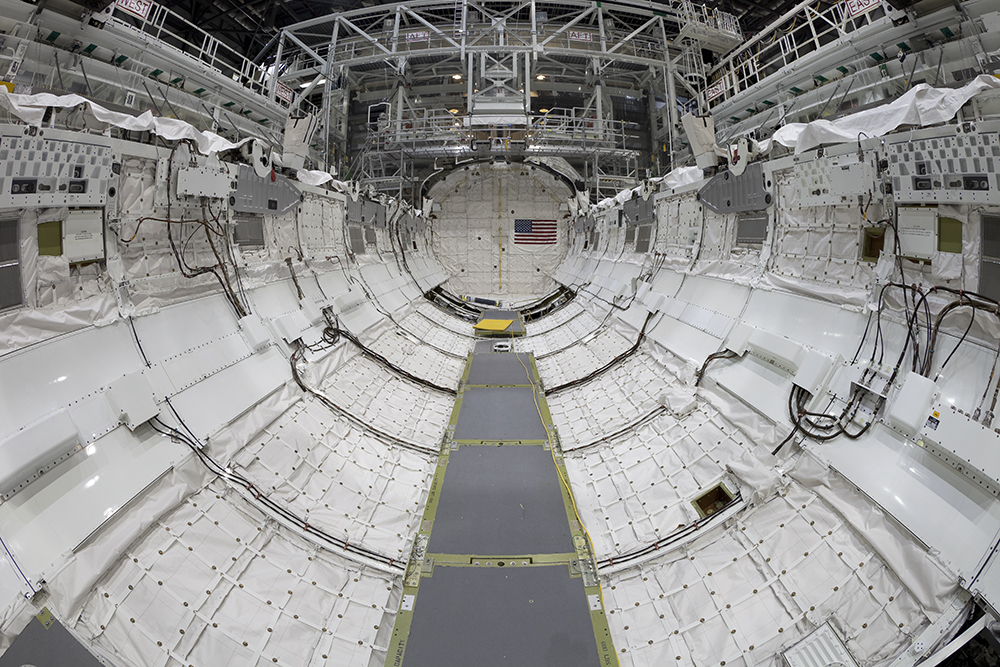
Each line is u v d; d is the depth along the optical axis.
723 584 4.95
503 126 18.84
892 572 4.17
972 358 4.48
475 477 7.63
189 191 6.68
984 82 4.21
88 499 4.31
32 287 4.86
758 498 5.54
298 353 8.61
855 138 5.52
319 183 11.12
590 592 5.37
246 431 6.40
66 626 3.55
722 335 8.09
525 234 23.28
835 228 6.38
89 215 5.43
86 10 9.43
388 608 5.19
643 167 24.25
